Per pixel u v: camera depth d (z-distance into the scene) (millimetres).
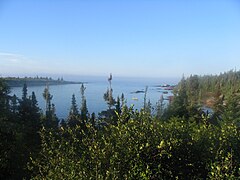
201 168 8203
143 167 7516
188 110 41375
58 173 8102
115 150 7926
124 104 8594
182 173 8055
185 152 8289
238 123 36500
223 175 7109
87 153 8172
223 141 8477
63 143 8719
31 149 22094
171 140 8016
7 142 20891
